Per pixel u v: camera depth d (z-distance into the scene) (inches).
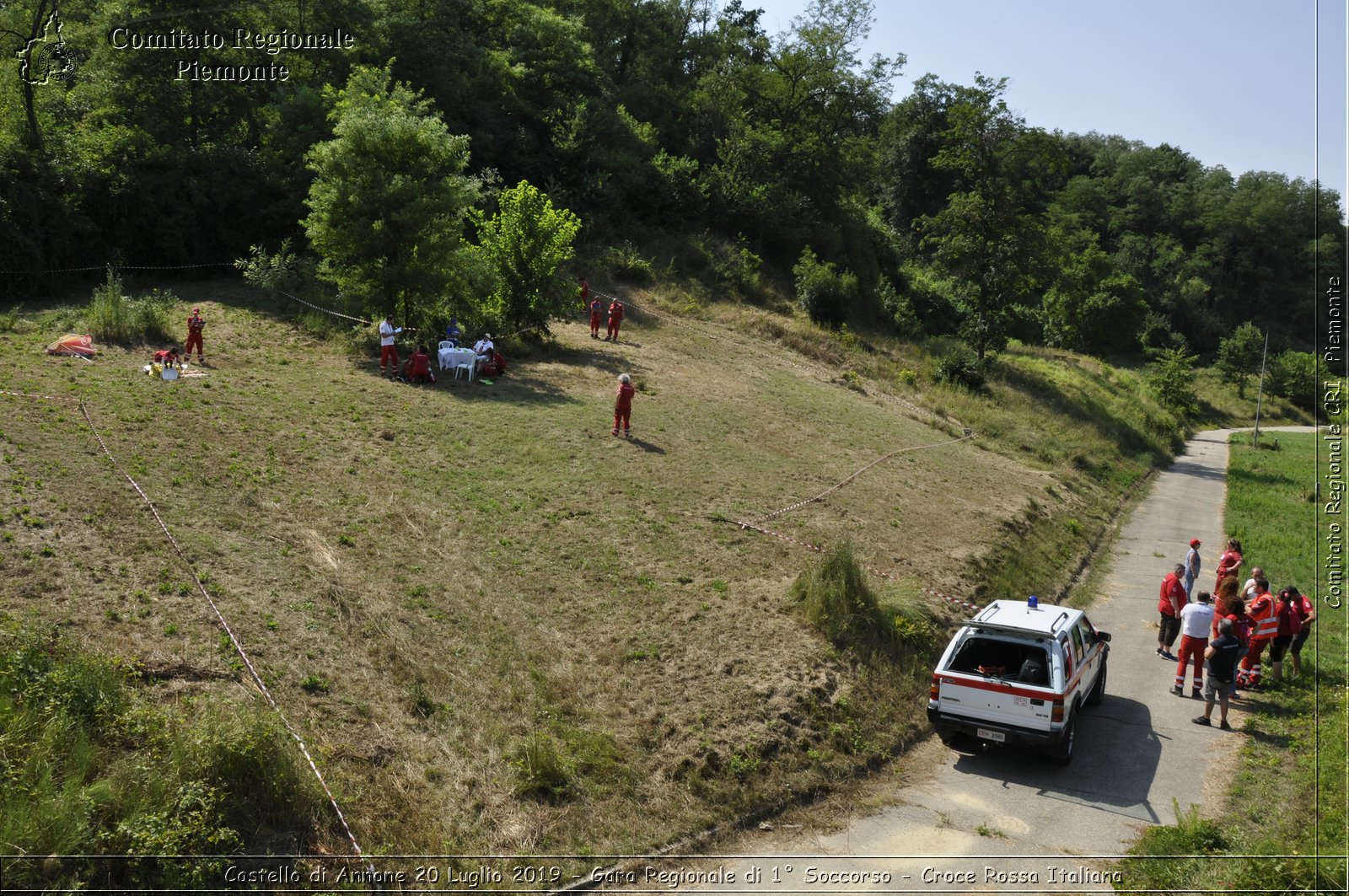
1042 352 2465.6
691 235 2028.8
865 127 3683.6
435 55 1733.5
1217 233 4468.5
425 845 343.3
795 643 548.1
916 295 2482.8
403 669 435.5
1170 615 679.7
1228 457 1824.6
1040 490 1127.6
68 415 620.4
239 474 591.8
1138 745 523.5
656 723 450.3
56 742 310.7
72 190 1213.7
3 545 433.1
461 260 1060.5
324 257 1151.6
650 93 2477.9
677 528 684.1
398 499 621.6
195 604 430.3
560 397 970.1
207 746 327.0
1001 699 467.5
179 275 1289.4
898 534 797.2
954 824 423.2
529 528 627.8
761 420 1068.5
